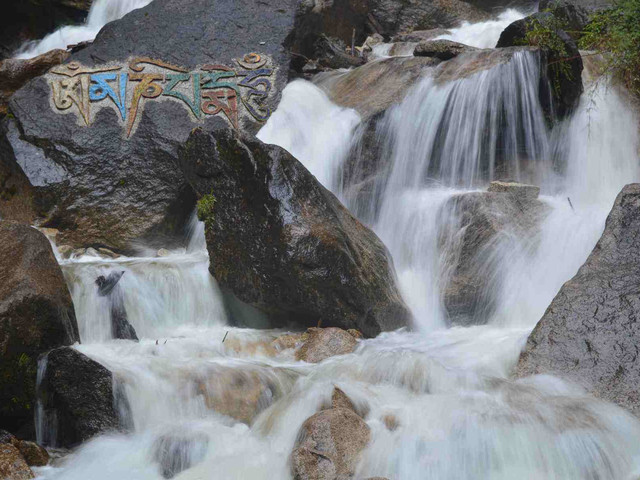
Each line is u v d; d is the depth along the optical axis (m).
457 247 10.45
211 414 7.64
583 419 6.95
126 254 11.96
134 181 12.14
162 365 7.96
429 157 12.02
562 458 6.71
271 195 9.40
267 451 7.07
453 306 10.26
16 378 7.84
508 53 11.98
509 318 10.01
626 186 9.03
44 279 8.30
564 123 12.16
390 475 6.72
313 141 12.47
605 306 8.02
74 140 12.24
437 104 12.02
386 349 8.48
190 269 9.97
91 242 11.91
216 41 13.50
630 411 7.22
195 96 12.88
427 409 7.27
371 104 12.39
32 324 7.95
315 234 9.25
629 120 12.30
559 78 11.99
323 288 9.26
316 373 8.16
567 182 12.03
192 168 10.12
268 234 9.38
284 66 13.41
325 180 12.16
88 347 8.52
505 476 6.65
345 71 13.97
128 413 7.48
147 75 12.93
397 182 11.91
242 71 13.23
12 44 17.64
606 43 12.60
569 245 10.18
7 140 12.30
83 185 12.05
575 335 7.91
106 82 12.81
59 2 17.70
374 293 9.48
